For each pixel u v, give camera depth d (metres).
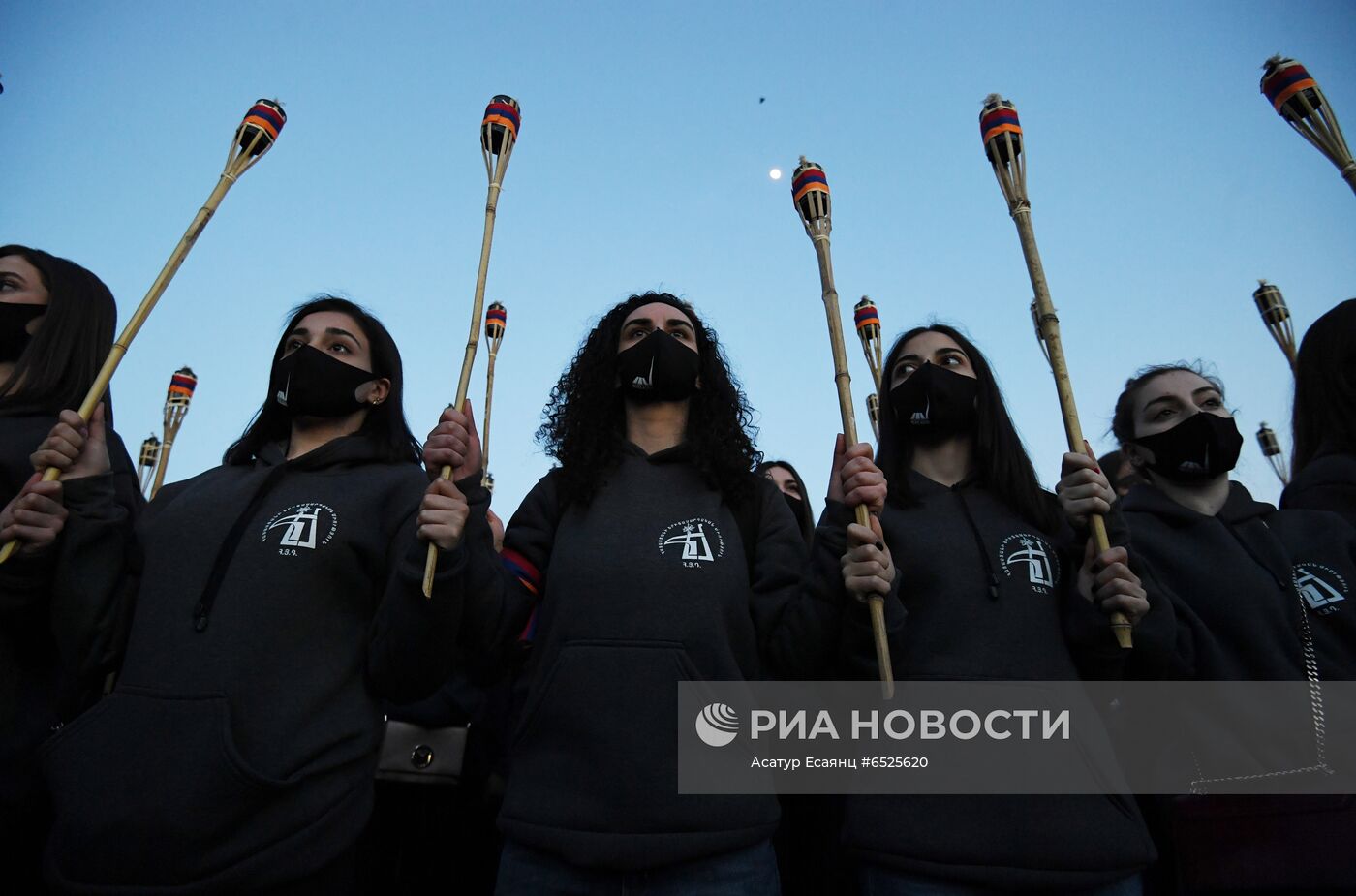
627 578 2.40
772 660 2.52
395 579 2.28
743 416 3.27
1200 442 3.03
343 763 2.23
